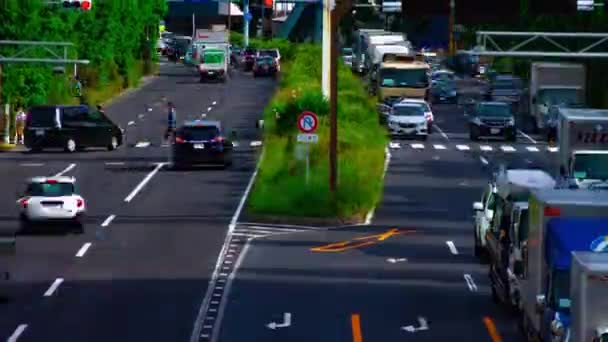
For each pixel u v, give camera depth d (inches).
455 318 1649.9
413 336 1542.8
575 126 2573.8
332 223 2486.5
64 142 3750.0
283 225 2471.7
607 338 1197.7
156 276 1936.5
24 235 2306.8
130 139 4133.9
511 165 3435.0
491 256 1777.8
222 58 6953.7
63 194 2315.5
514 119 4333.2
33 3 4261.8
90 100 5462.6
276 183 2701.8
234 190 2928.2
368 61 5531.5
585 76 4616.1
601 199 1438.2
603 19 4680.1
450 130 4697.3
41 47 4185.5
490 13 2623.0
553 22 4896.7
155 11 7549.2
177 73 7706.7
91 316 1653.5
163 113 5054.1
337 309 1704.0
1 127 4146.2
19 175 3186.5
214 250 2177.7
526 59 6884.8
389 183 3110.2
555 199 1427.2
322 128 3127.5
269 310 1695.4
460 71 7829.7
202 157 3272.6
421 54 5511.8
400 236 2346.2
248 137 4128.9
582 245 1357.0
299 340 1519.4
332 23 2674.7
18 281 1889.8
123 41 6245.1
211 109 5196.9
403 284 1887.3
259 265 2037.4
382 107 4453.7
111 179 3115.2
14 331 1561.3
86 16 5605.3
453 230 2421.3
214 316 1657.2
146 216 2546.8
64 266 2012.8
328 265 2043.6
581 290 1218.0
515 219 1605.6
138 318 1642.5
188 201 2753.4
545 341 1346.0
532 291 1443.2
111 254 2123.5
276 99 4220.0
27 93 4222.4
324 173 2753.4
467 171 3366.1
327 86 3644.2
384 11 2647.6
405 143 4143.7
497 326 1598.2
